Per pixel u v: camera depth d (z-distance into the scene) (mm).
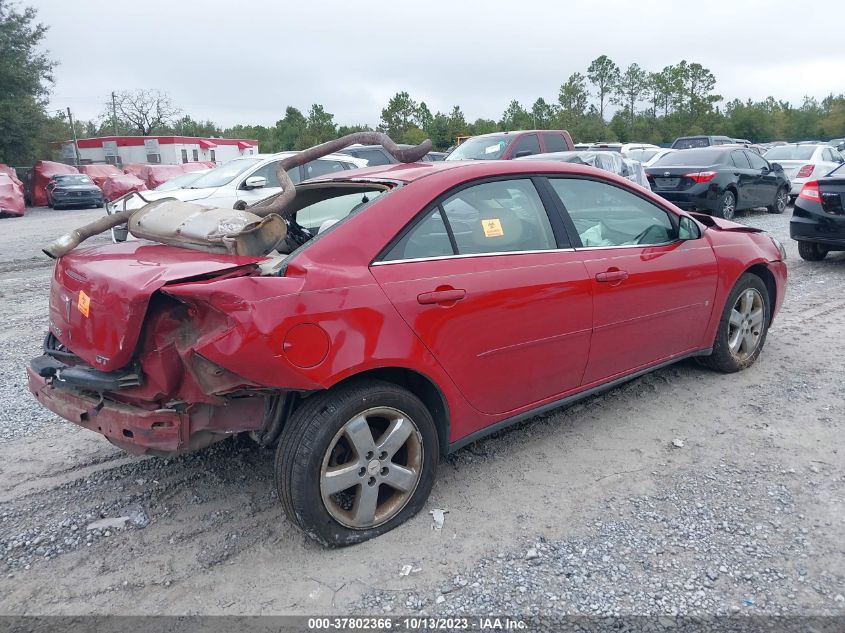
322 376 2850
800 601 2709
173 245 3396
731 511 3352
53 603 2814
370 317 3002
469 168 3629
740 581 2838
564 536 3186
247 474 3875
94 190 27891
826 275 9023
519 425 4410
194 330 2844
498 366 3523
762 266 5250
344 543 3117
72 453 4176
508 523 3305
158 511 3502
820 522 3232
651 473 3756
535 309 3602
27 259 12734
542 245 3773
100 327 2941
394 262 3188
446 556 3061
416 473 3301
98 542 3238
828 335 6180
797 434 4164
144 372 2943
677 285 4434
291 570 2994
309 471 2934
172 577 2967
